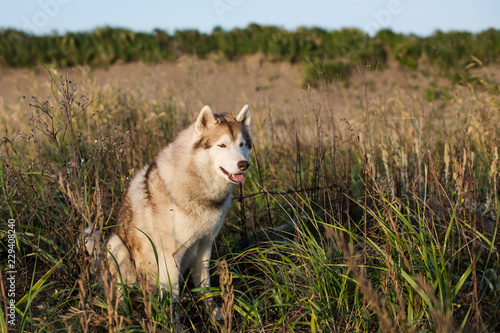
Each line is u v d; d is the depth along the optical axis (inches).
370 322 108.0
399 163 177.0
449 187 167.3
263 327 113.2
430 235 121.3
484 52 592.4
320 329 108.3
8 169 132.9
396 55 626.8
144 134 229.5
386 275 114.5
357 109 301.7
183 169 123.7
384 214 141.1
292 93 553.3
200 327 126.6
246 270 141.3
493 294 121.0
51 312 121.3
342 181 169.8
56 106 244.2
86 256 118.3
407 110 250.5
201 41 633.6
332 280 117.9
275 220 177.6
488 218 151.9
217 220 131.2
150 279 130.5
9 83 539.2
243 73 600.1
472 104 238.4
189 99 266.4
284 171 201.8
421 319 102.6
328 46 645.9
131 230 127.0
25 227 143.6
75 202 111.0
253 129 257.1
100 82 361.4
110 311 89.7
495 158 133.4
